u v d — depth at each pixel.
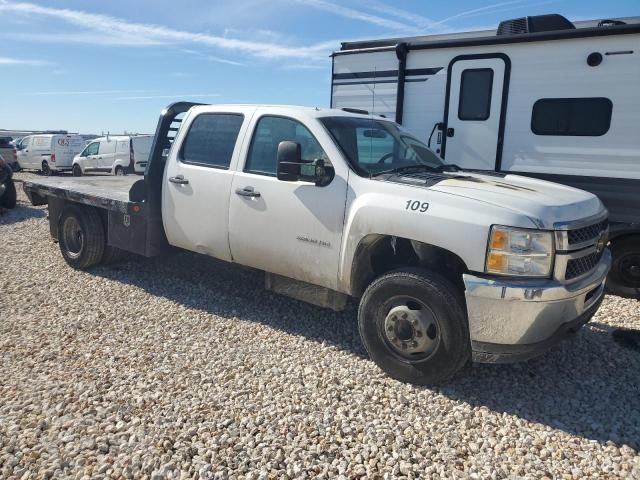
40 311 5.09
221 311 5.16
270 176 4.61
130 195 5.67
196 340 4.48
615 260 5.91
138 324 4.80
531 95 6.32
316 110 4.66
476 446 3.12
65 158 22.59
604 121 5.88
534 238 3.34
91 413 3.33
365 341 3.99
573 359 4.29
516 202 3.50
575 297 3.47
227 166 4.93
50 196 6.77
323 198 4.20
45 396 3.52
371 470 2.88
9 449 2.96
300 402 3.53
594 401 3.66
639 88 5.63
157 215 5.59
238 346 4.39
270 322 4.91
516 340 3.40
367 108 7.74
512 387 3.83
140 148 18.39
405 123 7.39
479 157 6.80
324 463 2.93
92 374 3.84
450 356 3.61
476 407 3.55
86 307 5.21
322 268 4.27
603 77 5.82
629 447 3.11
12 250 7.54
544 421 3.41
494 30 7.05
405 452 3.04
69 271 6.45
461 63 6.77
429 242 3.61
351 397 3.62
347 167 4.16
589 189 6.05
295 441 3.10
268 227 4.56
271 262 4.64
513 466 2.95
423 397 3.65
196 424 3.25
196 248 5.25
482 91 6.67
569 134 6.11
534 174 6.43
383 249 4.14
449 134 6.99
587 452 3.08
